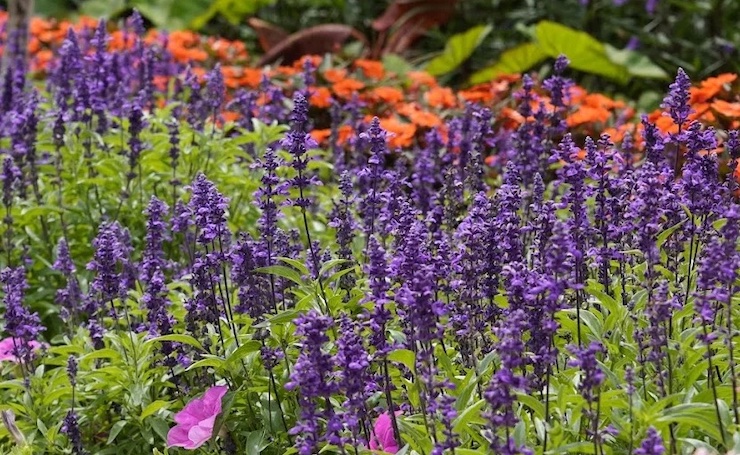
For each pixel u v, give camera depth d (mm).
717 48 13750
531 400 4277
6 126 8727
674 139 5676
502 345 4043
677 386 4789
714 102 8133
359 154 8500
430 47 16188
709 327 4945
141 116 7781
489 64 13906
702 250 5418
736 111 7469
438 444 4102
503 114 9758
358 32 16109
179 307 6406
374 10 17391
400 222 5414
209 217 5484
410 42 15328
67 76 8938
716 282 5125
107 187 8219
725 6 14758
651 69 12922
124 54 10477
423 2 15227
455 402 4602
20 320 5953
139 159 7980
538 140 7332
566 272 4672
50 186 8430
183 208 6754
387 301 4449
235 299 6309
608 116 9359
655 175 5141
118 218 8008
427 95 10594
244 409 5641
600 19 15203
